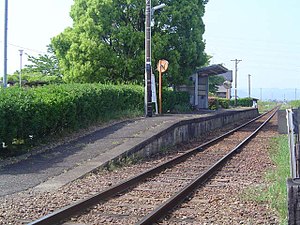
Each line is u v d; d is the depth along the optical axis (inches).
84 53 1258.0
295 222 211.5
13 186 402.0
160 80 1150.3
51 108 634.8
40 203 339.0
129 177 462.9
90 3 1283.2
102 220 295.4
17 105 552.4
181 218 304.0
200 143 857.5
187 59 1347.2
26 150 584.4
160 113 1153.4
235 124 1512.1
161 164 525.3
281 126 354.6
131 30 1261.1
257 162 587.5
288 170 474.6
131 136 682.2
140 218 301.9
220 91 3907.5
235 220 295.4
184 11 1325.0
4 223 286.4
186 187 379.9
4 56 1132.5
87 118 781.9
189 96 1566.2
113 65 1251.2
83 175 453.7
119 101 955.3
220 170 521.3
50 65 2380.7
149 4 1035.3
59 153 572.7
